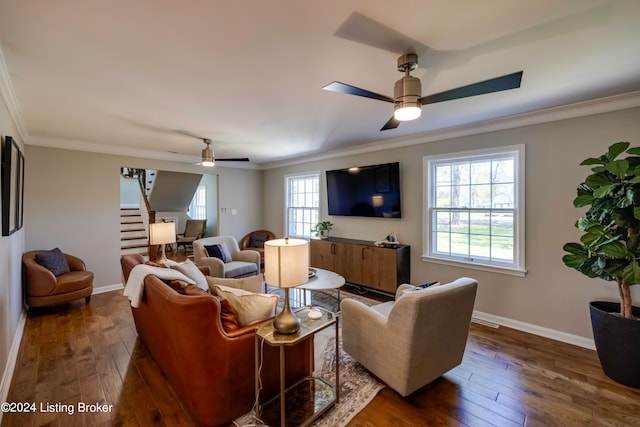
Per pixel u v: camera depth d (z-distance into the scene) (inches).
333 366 96.7
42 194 159.6
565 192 113.5
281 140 164.4
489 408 77.1
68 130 140.8
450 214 148.8
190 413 74.2
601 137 105.8
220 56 71.7
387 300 160.1
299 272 71.1
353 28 60.6
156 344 90.6
